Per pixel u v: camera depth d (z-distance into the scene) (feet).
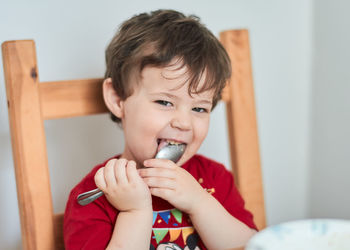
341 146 4.83
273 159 5.17
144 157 2.86
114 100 2.92
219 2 4.56
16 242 3.97
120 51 2.81
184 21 2.90
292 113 5.18
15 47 2.54
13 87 2.55
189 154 2.90
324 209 5.17
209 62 2.73
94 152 4.22
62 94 2.78
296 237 1.69
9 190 3.87
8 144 3.81
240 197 3.25
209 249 2.83
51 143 4.03
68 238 2.64
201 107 2.79
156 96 2.69
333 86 4.87
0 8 3.63
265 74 4.95
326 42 4.91
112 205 2.76
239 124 3.28
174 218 2.94
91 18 3.98
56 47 3.87
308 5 5.06
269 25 4.88
